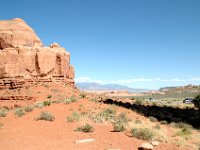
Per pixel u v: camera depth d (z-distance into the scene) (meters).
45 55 62.81
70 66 72.94
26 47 61.81
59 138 15.77
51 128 18.97
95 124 21.05
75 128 18.95
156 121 29.08
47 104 35.03
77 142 14.55
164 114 36.94
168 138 18.09
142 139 16.38
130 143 14.98
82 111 29.44
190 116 35.16
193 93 147.12
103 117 24.62
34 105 34.91
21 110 29.16
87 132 17.59
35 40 67.69
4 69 57.34
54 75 64.19
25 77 58.72
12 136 16.45
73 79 73.44
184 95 136.25
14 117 26.05
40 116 23.17
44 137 16.03
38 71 61.25
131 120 25.77
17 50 60.59
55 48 68.62
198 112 39.53
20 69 59.00
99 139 15.53
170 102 78.62
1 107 41.53
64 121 22.30
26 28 68.00
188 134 21.25
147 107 44.28
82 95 53.09
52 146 13.73
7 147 13.68
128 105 43.19
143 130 17.31
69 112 28.56
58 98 49.84
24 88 56.47
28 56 60.66
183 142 17.48
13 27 65.62
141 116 31.94
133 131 17.33
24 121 22.64
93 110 30.64
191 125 26.80
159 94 163.88
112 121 22.80
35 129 18.62
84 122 21.48
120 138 16.05
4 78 57.28
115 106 37.78
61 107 32.72
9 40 62.81
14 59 58.97
